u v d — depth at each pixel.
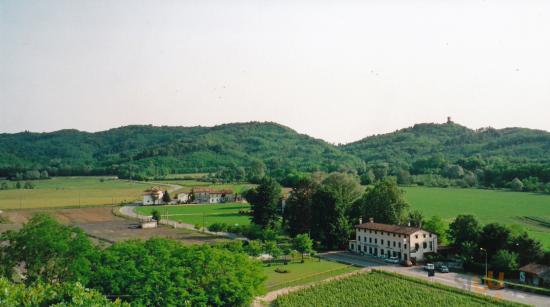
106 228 191.75
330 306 90.94
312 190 173.62
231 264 84.62
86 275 74.38
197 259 81.75
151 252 81.44
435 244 137.12
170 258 80.25
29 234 81.50
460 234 135.50
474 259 122.19
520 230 128.38
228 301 81.38
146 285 72.81
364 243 148.50
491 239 121.69
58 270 80.81
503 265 112.50
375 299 94.81
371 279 111.75
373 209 163.50
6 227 185.38
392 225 145.25
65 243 81.38
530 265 109.81
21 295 53.62
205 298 76.94
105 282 73.25
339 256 143.38
